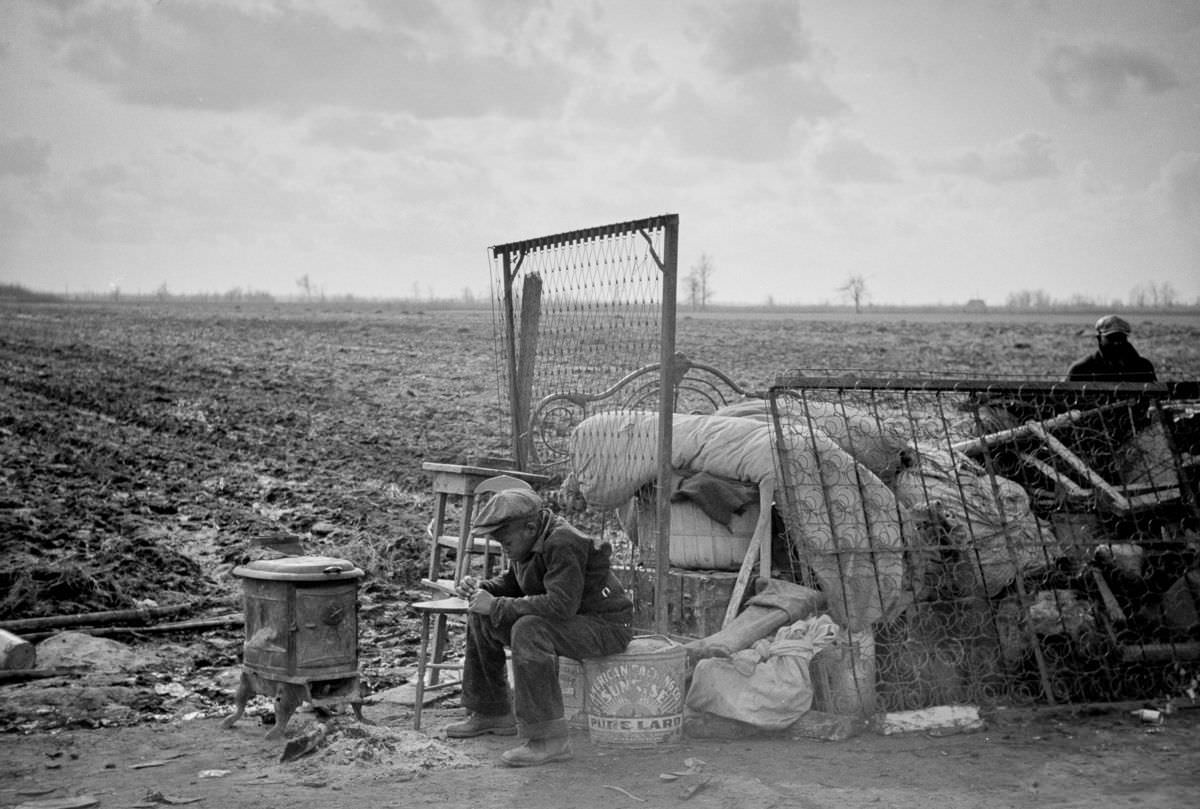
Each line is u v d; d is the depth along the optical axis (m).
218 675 8.58
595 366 8.48
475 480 8.06
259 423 21.30
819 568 7.26
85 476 15.14
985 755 6.20
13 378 24.41
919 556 7.44
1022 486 8.42
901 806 5.29
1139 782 5.62
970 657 7.34
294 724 6.94
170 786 5.86
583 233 8.21
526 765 6.16
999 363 37.66
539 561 6.50
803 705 6.73
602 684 6.57
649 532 8.07
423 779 5.92
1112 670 7.41
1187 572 7.70
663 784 5.75
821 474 7.11
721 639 6.97
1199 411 8.46
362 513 14.43
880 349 42.25
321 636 6.85
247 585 7.07
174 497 14.45
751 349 41.47
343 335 45.81
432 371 32.34
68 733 7.07
